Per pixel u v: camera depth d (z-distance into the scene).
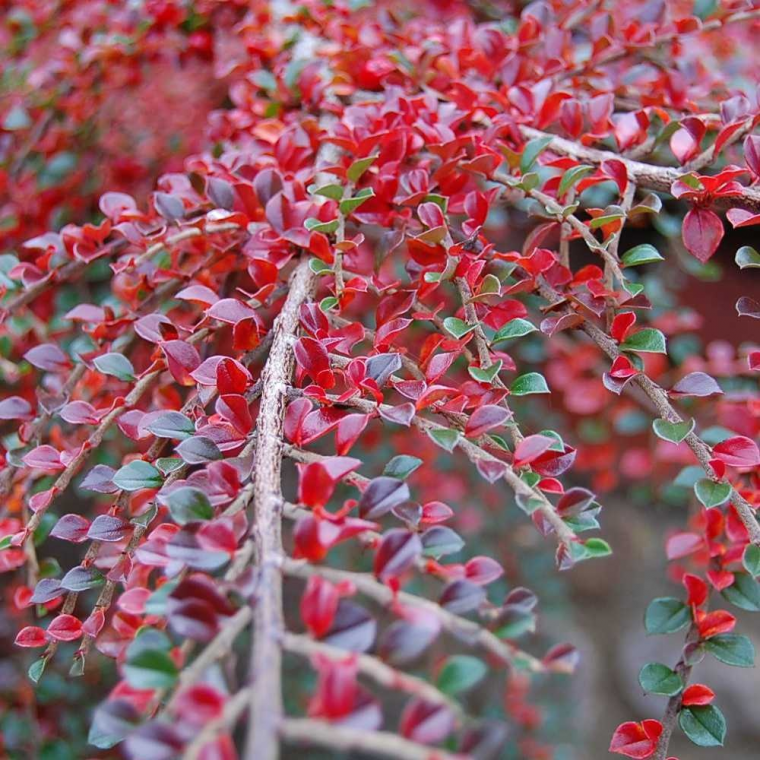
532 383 0.47
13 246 0.64
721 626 0.48
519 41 0.59
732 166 0.49
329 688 0.39
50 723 0.63
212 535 0.42
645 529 1.11
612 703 0.96
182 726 0.39
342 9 0.61
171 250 0.54
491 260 0.50
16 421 0.64
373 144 0.51
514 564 0.90
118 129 0.75
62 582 0.47
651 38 0.58
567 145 0.53
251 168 0.54
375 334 0.48
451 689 0.40
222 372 0.46
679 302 0.85
